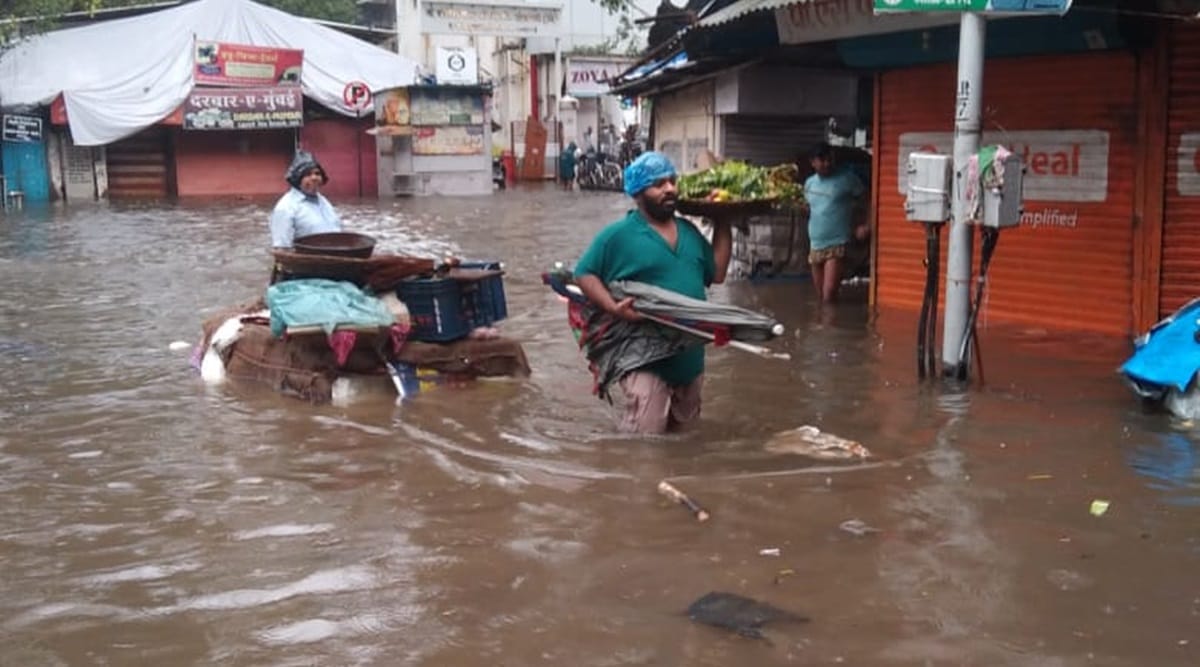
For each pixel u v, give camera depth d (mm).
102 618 3998
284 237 8078
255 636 3826
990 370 7527
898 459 5637
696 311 5957
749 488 5238
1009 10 6668
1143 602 3930
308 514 5039
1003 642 3648
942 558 4348
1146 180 8180
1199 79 7887
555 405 6961
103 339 9469
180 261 15430
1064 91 8617
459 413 6781
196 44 31750
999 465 5480
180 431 6477
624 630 3797
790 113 13914
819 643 3668
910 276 10078
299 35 34781
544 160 40312
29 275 13852
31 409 7035
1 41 30734
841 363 7918
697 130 15117
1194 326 6371
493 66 46438
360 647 3730
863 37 9617
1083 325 8719
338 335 7000
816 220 10570
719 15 10594
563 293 6527
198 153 32875
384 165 33469
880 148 10180
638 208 6340
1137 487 5113
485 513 5004
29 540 4777
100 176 31875
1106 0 7773
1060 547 4434
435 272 7746
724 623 3828
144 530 4875
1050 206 8828
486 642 3740
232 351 7867
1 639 3838
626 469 5590
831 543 4531
